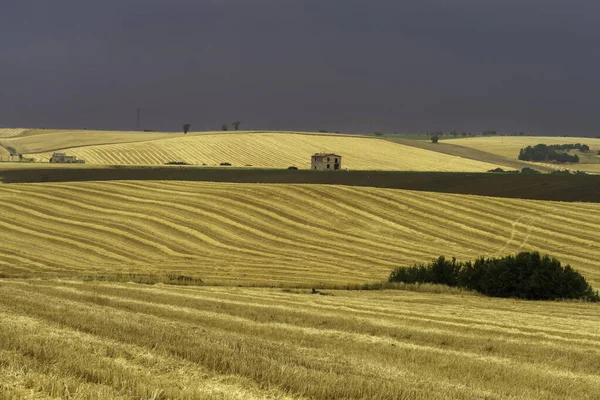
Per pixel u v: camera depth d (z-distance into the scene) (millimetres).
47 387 25188
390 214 166000
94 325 41062
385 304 68875
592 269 122875
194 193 189000
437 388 29141
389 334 47188
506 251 137500
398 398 26547
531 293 86000
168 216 165000
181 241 143875
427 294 85250
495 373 34531
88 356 30984
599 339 49688
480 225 155250
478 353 41312
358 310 61281
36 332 38188
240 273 111188
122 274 104625
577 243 140500
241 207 173375
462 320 57625
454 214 164000
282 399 25781
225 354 32469
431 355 38594
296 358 33531
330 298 72750
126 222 158750
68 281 78062
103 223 157500
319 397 26297
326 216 165750
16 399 24000
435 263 99000
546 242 142125
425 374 32719
